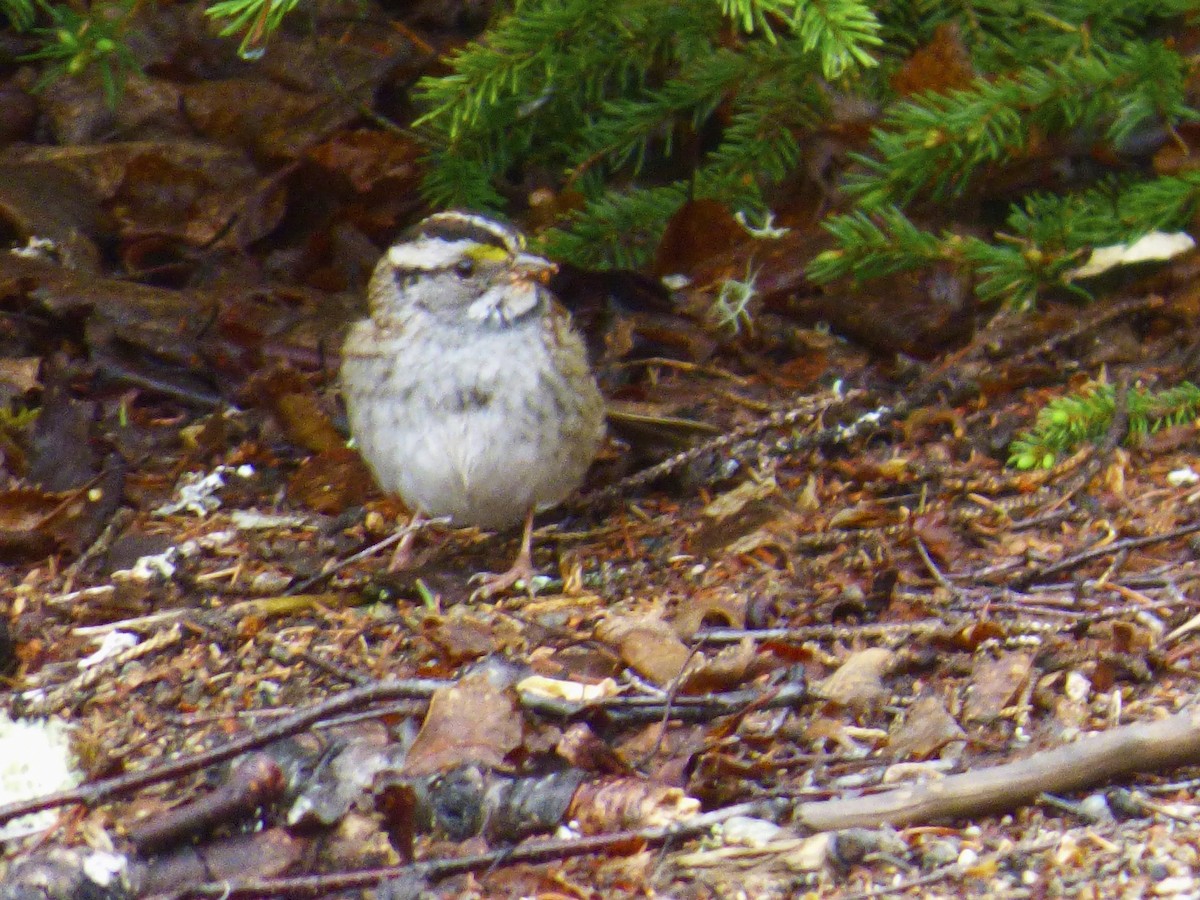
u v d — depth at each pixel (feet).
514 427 27.86
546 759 21.12
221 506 30.30
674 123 38.55
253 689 23.79
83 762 21.97
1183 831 19.11
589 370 29.09
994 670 22.76
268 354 34.42
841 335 36.17
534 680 22.35
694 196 37.37
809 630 24.21
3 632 24.35
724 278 36.70
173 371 34.12
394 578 27.35
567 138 38.93
